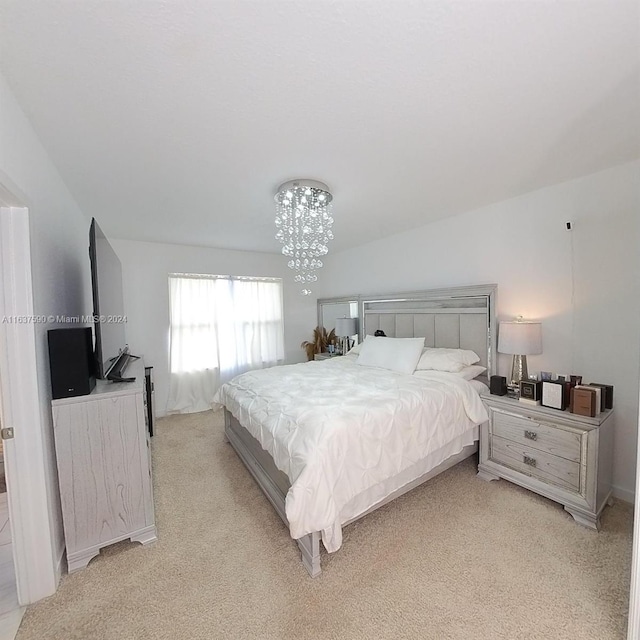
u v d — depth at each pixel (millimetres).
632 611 1132
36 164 1584
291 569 1592
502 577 1515
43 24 983
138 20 981
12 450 1391
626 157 2004
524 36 1063
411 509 2051
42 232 1638
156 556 1694
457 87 1321
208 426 3760
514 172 2195
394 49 1110
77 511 1614
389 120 1555
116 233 3613
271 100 1387
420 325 3531
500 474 2336
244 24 1002
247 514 2061
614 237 2164
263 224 3277
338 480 1602
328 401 2115
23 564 1405
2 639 1258
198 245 4305
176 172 2070
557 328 2467
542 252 2541
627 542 1729
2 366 1370
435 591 1444
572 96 1392
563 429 1990
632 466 2082
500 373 2846
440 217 3244
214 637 1257
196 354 4379
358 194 2561
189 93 1329
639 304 2074
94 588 1492
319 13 970
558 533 1811
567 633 1245
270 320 5012
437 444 2125
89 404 1644
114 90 1300
